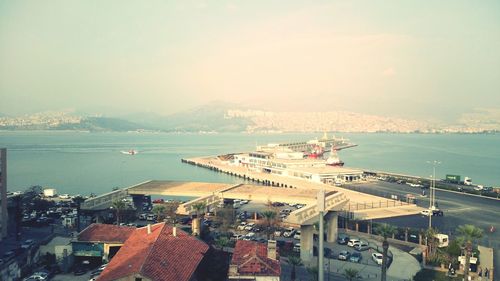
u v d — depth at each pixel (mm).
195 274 72625
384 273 81875
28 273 88250
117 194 152625
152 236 75625
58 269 89875
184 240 77250
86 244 92875
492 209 183500
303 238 105688
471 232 82188
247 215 160500
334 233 125062
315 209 112250
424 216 164625
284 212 167750
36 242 113625
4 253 103125
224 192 154875
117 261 68125
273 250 73000
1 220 119625
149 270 61125
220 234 122562
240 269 67250
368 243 121750
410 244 119438
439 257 102312
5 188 122125
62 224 139875
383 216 161500
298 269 96875
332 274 93938
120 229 96062
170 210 133375
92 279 79688
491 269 92062
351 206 175750
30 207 162000
